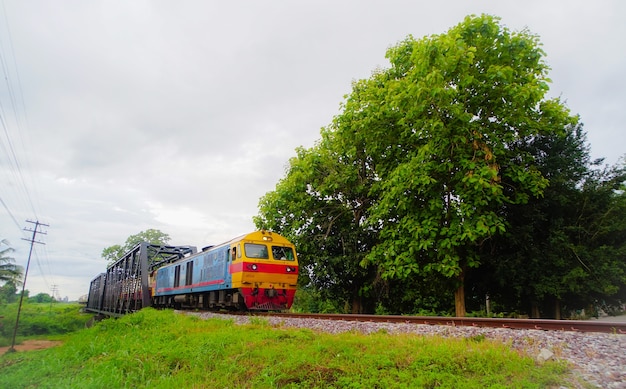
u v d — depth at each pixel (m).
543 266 16.78
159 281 30.34
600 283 15.72
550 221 17.25
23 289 27.56
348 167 21.12
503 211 17.47
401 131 16.66
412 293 20.34
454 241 14.16
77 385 8.33
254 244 18.33
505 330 8.62
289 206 22.28
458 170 14.84
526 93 13.15
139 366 9.27
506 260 16.83
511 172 14.92
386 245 16.55
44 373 10.85
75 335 19.77
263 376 7.28
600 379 5.82
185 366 8.75
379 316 12.49
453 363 6.86
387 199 15.88
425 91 13.50
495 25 14.11
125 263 39.94
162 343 11.50
